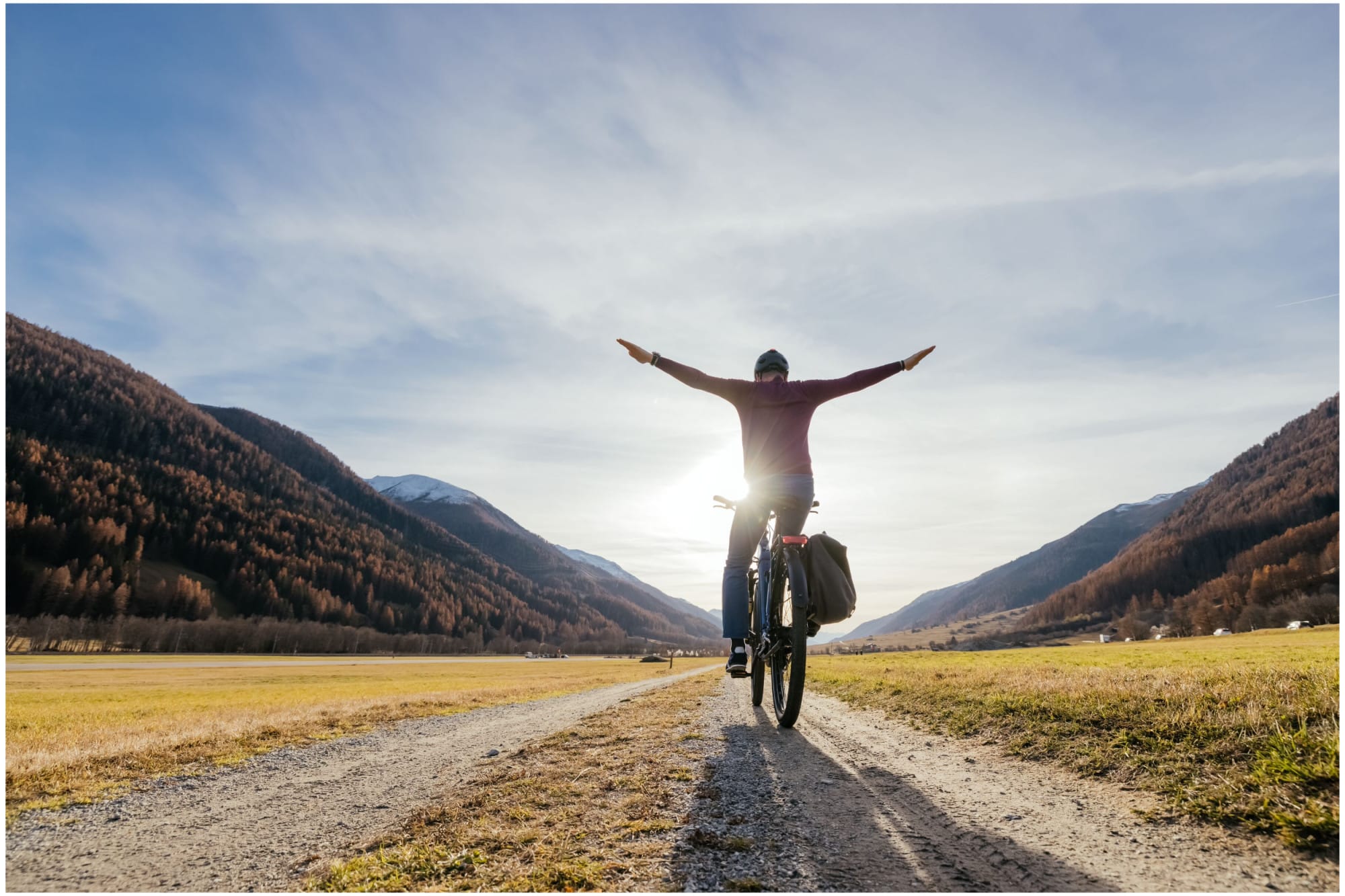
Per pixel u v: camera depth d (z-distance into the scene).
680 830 2.89
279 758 5.54
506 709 9.80
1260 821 2.57
